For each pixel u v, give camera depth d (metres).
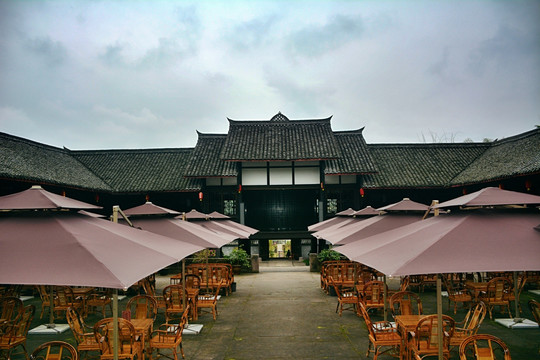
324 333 8.20
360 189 22.80
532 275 11.38
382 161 25.52
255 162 23.00
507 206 6.39
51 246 4.66
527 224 5.51
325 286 12.93
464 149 26.28
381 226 9.35
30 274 4.23
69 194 20.31
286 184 22.83
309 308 10.48
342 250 6.84
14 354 7.12
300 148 23.19
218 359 6.78
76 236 4.88
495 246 4.90
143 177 24.38
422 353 5.76
